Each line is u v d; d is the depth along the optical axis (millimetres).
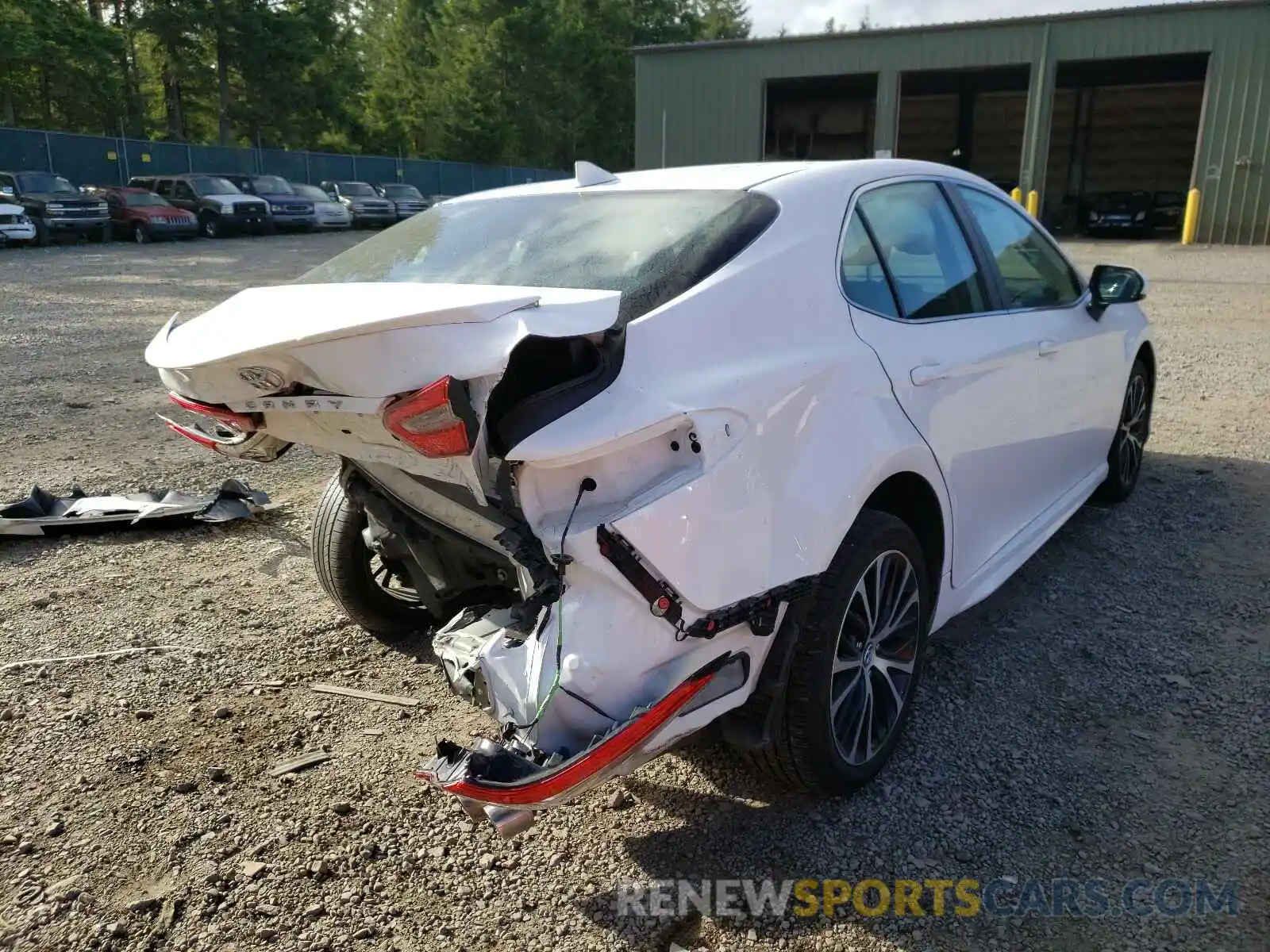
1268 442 6281
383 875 2564
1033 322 3844
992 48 26578
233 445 2928
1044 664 3572
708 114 29531
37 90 46188
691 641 2277
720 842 2672
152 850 2650
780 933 2352
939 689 3416
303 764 3035
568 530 2150
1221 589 4152
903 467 2840
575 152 61219
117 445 6586
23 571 4488
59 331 11586
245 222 30172
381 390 2102
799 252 2758
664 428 2215
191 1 45500
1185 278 16312
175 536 4941
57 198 26000
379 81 60656
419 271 3014
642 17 68312
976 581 3480
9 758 3061
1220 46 24562
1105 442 4766
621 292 2480
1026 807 2779
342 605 3750
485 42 54938
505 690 2223
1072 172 35875
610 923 2395
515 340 2037
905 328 3053
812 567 2467
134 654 3729
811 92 33375
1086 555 4543
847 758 2744
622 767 2205
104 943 2342
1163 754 3010
